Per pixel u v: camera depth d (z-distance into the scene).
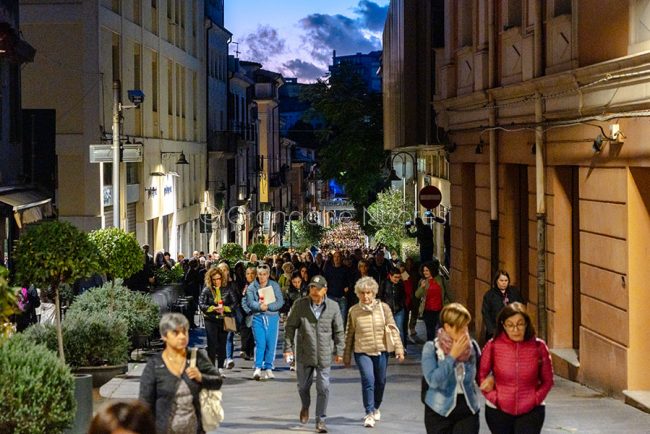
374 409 19.61
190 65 78.12
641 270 22.14
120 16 53.22
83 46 48.09
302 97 75.75
